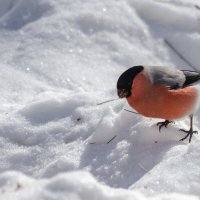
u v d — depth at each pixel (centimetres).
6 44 1147
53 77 1051
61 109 888
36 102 892
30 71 1066
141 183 650
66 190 479
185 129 827
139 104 806
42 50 1113
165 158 725
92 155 775
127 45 1151
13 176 536
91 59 1107
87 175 497
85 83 1046
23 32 1171
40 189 481
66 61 1090
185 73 843
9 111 921
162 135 792
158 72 813
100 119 848
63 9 1212
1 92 1000
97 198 482
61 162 762
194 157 670
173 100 798
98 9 1202
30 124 862
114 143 789
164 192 615
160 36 1187
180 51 1158
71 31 1155
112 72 1088
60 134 840
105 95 905
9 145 833
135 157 749
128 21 1195
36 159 802
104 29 1173
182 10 1227
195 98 822
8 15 1228
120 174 727
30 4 1237
